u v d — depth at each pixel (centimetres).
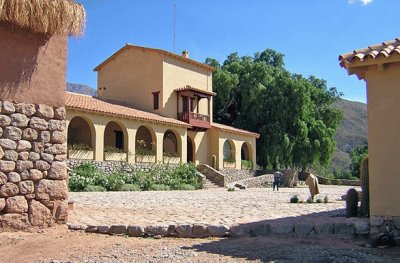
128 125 3156
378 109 866
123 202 1703
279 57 5975
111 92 4153
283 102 4762
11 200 919
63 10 980
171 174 3206
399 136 839
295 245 827
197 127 3888
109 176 2722
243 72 5191
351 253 746
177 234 950
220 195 2334
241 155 4688
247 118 5000
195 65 4197
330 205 1630
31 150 961
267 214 1272
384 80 864
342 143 10150
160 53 3828
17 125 944
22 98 958
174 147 3822
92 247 825
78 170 2694
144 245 853
